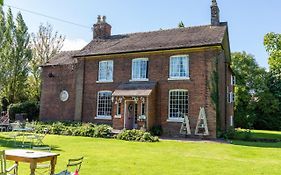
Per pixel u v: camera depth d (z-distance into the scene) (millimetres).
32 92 41125
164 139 21172
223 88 25438
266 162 12859
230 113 29875
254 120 46719
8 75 36156
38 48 42250
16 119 29812
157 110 24484
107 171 10211
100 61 28125
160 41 26047
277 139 24031
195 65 23484
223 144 18828
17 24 37500
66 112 29484
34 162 7652
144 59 25797
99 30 31594
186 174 10094
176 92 24031
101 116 27125
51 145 16484
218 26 25578
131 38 29016
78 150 14883
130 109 25219
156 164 11719
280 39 34562
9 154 8016
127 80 26297
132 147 16500
